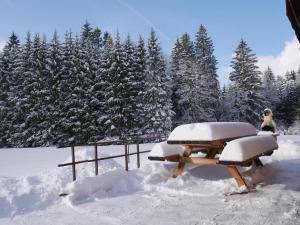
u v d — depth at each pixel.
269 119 12.19
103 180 6.70
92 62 39.62
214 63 59.69
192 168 7.91
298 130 54.44
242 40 51.66
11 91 41.50
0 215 5.35
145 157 12.92
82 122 36.78
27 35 42.16
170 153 7.42
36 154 17.94
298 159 9.73
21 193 5.93
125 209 5.45
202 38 60.28
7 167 12.38
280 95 64.56
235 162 6.00
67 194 6.14
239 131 7.55
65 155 16.70
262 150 6.93
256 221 4.59
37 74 38.88
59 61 39.50
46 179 6.81
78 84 37.66
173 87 46.59
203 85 45.66
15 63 42.00
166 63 48.34
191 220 4.76
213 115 46.91
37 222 5.00
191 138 6.78
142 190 6.74
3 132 40.25
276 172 7.84
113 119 36.69
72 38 40.84
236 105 49.38
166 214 5.09
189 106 45.28
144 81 40.12
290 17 4.54
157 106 38.31
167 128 38.53
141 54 43.09
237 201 5.65
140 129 38.31
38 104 37.78
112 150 16.58
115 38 39.12
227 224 4.52
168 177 7.58
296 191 6.11
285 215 4.79
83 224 4.82
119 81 37.69
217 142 6.66
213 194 6.16
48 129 36.88
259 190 6.32
